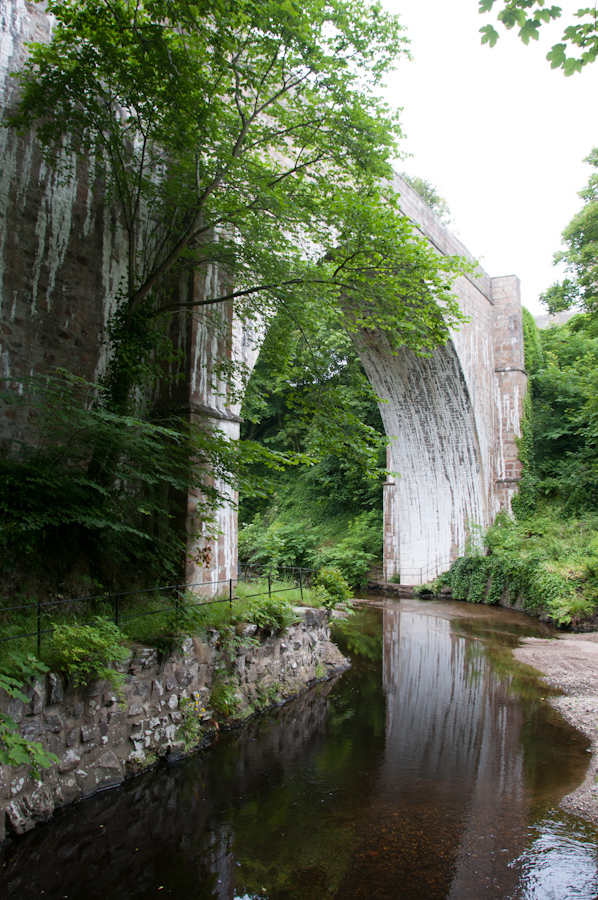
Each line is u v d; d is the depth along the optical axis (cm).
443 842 522
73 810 552
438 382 2172
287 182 856
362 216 803
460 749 747
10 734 490
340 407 901
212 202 843
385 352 2133
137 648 666
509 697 981
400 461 2459
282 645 964
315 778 653
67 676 561
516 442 2334
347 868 480
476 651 1327
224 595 961
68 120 791
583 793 622
